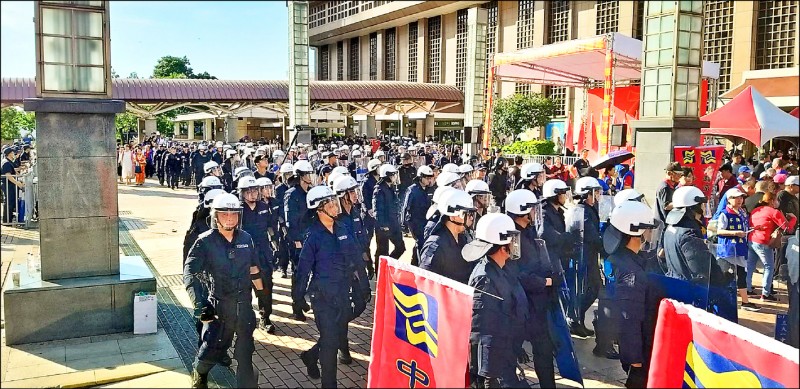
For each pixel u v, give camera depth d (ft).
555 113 96.84
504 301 15.49
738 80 49.49
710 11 51.16
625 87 72.33
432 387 14.07
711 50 51.52
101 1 22.35
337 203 18.28
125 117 130.82
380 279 15.85
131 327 22.63
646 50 32.81
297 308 24.59
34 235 40.68
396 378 15.21
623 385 18.29
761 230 27.32
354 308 19.31
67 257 22.57
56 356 20.07
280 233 31.22
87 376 18.29
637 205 17.26
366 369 19.65
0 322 20.68
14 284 21.63
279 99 104.68
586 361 19.97
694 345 12.72
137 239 43.75
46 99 21.65
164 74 127.54
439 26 110.83
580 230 20.71
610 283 17.72
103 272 23.09
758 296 28.27
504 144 96.63
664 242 18.25
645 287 17.04
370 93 110.32
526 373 19.57
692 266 17.83
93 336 22.07
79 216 22.62
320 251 17.87
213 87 101.14
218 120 148.97
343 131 167.22
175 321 24.45
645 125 32.37
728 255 25.41
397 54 120.78
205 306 17.24
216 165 34.71
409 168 41.88
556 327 17.29
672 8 31.32
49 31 21.62
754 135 40.93
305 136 78.48
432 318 14.15
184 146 97.25
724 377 12.07
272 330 23.45
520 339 15.96
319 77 147.33
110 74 22.71
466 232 19.29
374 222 30.40
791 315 14.01
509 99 96.17
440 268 18.25
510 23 87.25
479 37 81.20
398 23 117.60
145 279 22.72
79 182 22.53
